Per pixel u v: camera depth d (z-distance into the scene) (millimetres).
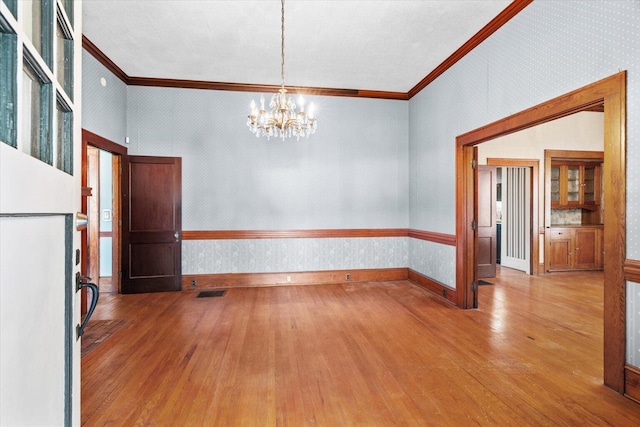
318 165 5297
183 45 3855
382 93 5355
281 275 5180
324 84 5051
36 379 836
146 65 4395
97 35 3637
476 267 4000
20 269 747
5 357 684
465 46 3771
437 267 4602
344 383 2283
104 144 4211
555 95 2615
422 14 3223
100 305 4117
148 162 4746
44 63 883
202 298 4434
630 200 2078
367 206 5430
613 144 2150
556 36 2598
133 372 2422
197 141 4996
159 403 2037
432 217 4719
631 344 2094
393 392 2174
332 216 5336
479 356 2693
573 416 1926
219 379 2328
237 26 3459
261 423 1861
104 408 1980
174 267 4828
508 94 3146
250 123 3420
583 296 4535
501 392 2176
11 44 712
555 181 6625
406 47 3881
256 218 5145
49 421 922
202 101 5008
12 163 670
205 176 5016
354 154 5387
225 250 5062
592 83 2297
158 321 3525
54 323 959
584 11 2355
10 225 699
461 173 3990
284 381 2305
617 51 2133
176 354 2723
